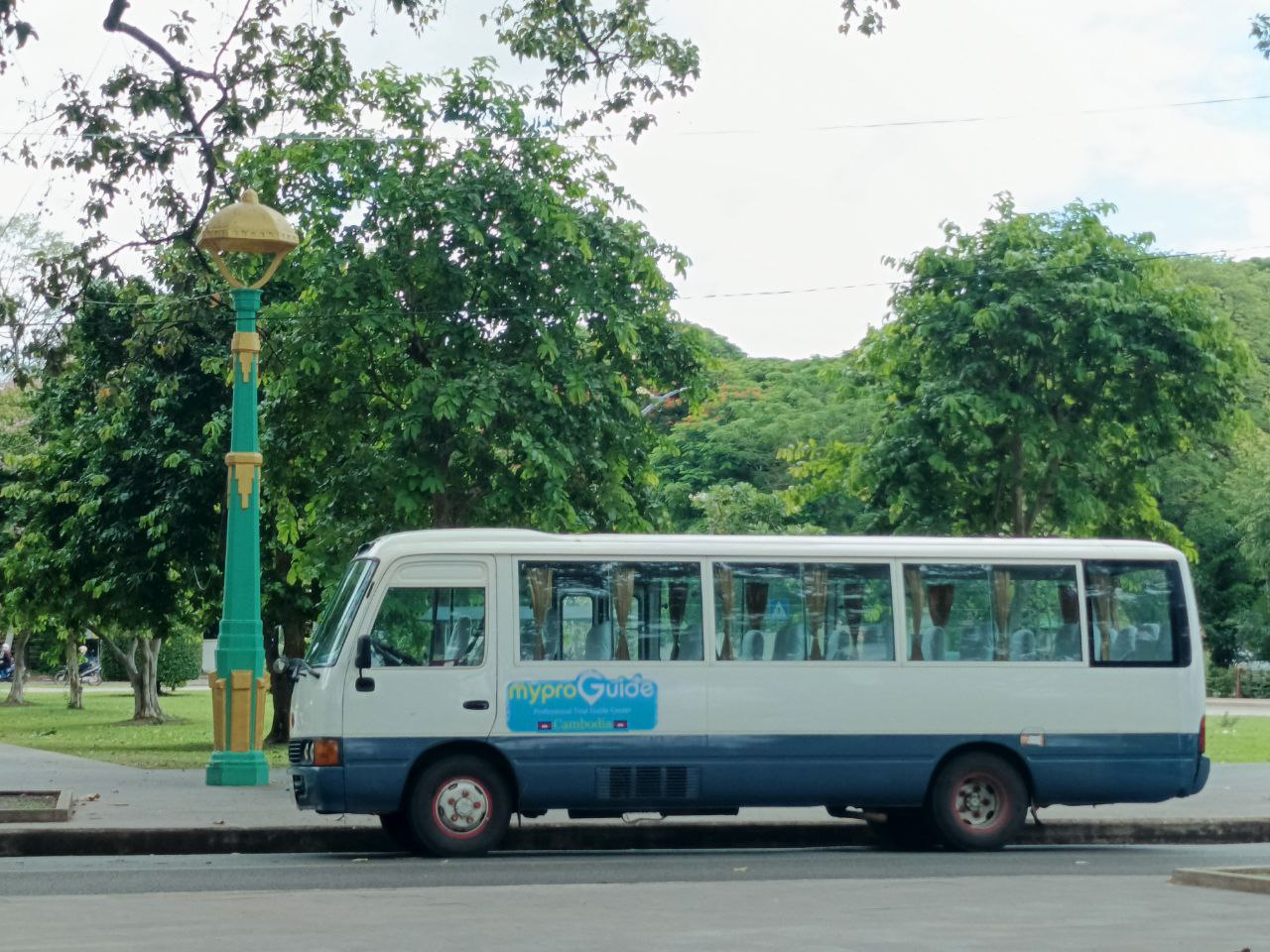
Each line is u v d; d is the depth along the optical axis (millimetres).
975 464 27641
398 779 14812
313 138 23734
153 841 15602
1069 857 15281
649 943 9297
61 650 64562
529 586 15336
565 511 23234
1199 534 67750
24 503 36094
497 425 23344
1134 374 26969
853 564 15961
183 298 24359
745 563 15758
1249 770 24906
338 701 14797
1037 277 26750
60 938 9531
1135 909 10875
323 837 15906
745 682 15547
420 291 23516
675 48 18641
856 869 14078
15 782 21422
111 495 32094
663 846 16719
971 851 15852
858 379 28953
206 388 31453
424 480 22953
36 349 19500
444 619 15141
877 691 15773
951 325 26953
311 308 23766
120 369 26234
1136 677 16219
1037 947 9148
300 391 24172
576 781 15141
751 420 69062
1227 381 27203
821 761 15602
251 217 19500
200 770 24375
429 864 14336
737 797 15461
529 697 15133
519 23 18734
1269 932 9781
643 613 15500
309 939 9469
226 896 11641
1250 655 67375
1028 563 16250
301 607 31734
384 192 23000
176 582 33250
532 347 23609
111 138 17812
